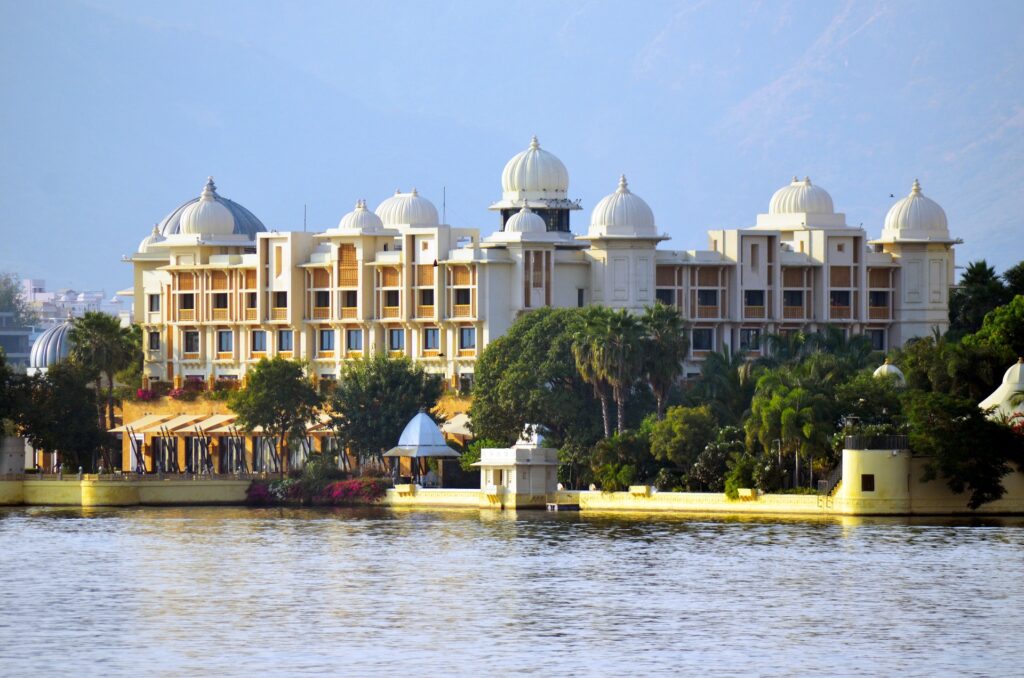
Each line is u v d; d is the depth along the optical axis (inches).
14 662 6412.4
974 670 6274.6
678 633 6840.6
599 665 6338.6
